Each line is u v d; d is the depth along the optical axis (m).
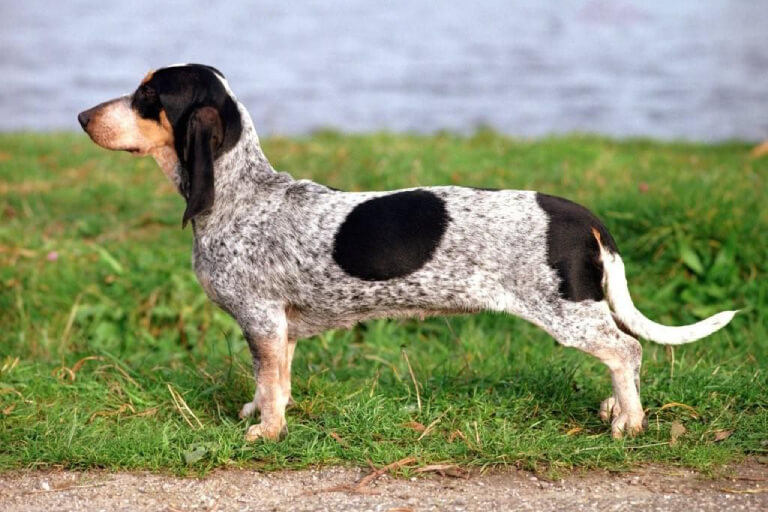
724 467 6.55
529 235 6.67
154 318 9.90
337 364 8.84
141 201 13.04
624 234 10.62
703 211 10.45
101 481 6.52
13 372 8.34
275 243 6.96
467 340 9.38
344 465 6.71
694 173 13.20
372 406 7.41
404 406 7.54
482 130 18.52
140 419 7.52
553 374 8.04
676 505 5.99
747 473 6.48
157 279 10.12
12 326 9.81
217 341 9.62
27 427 7.21
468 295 6.81
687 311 9.70
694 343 9.06
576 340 6.69
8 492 6.37
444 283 6.79
